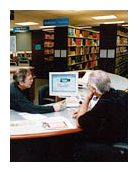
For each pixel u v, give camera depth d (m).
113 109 2.07
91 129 2.09
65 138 2.69
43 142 2.69
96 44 10.68
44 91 3.40
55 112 2.61
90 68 10.03
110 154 2.09
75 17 10.34
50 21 9.13
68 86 3.04
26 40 12.08
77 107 2.78
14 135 1.99
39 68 10.12
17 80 2.64
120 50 9.58
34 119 2.35
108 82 2.17
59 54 7.94
